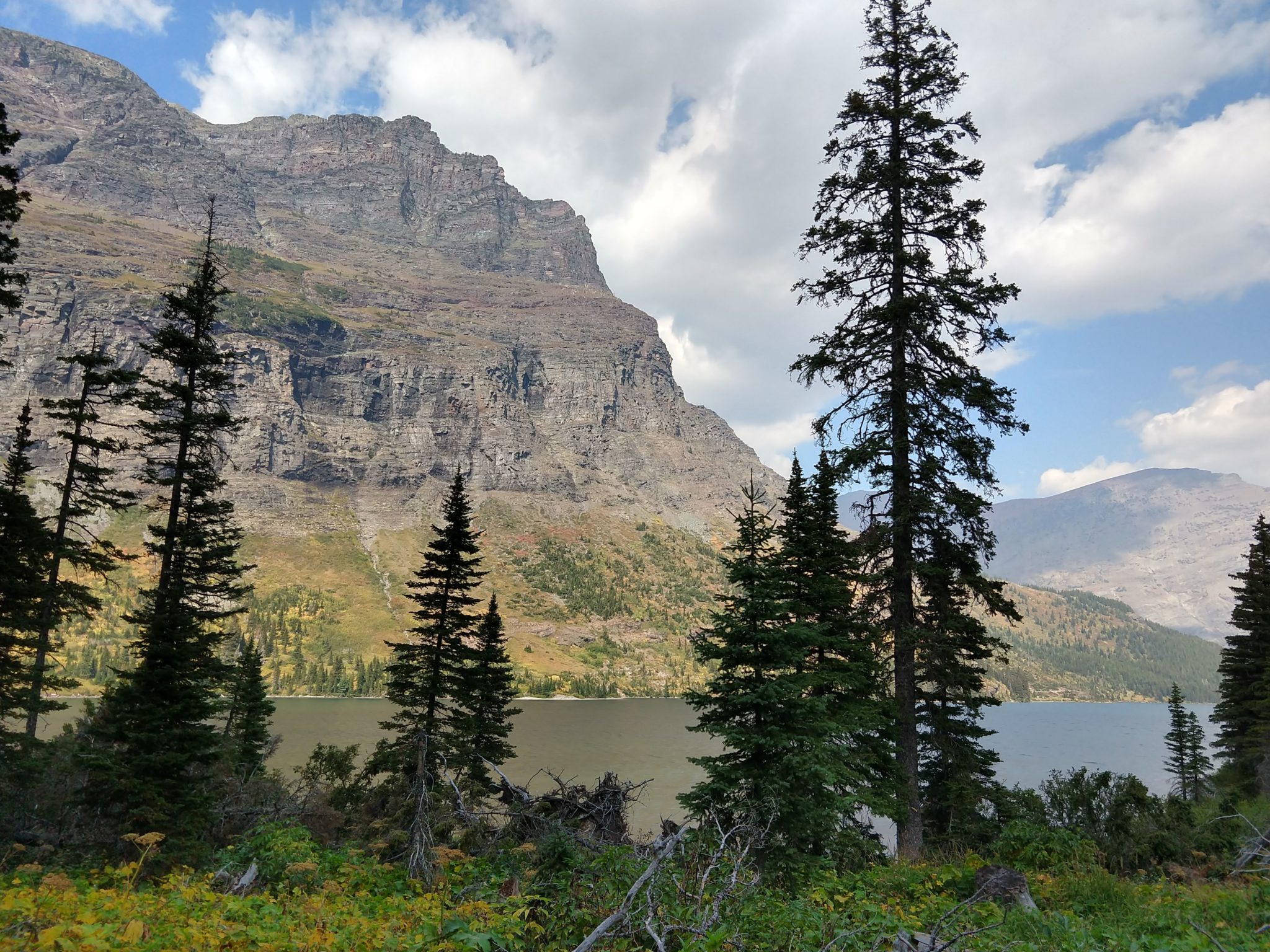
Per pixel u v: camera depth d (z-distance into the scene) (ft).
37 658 82.48
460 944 18.81
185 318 86.94
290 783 94.89
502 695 114.32
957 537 56.03
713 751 299.99
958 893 33.68
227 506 87.92
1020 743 433.07
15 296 65.36
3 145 63.46
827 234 59.77
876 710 58.44
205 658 74.54
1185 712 164.66
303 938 20.27
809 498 65.98
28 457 86.94
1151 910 30.68
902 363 58.29
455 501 104.78
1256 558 144.15
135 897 24.76
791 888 40.14
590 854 32.83
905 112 58.18
